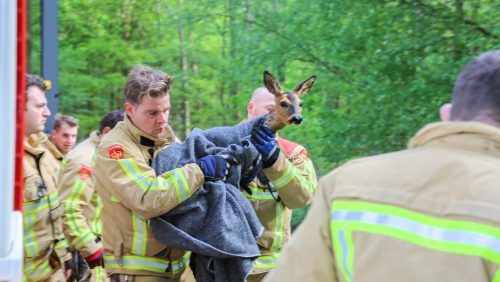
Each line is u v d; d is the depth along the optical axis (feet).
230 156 14.21
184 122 77.15
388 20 44.65
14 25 7.76
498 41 42.60
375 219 7.59
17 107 8.19
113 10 73.10
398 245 7.39
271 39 51.67
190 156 14.37
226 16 57.72
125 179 13.78
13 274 7.95
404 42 44.06
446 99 43.42
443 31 43.98
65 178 19.34
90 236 19.21
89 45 71.56
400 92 44.91
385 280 7.32
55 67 27.37
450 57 43.86
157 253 14.17
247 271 14.12
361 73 47.16
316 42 48.60
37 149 16.25
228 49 60.64
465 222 7.23
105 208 14.37
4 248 7.89
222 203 13.96
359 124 46.37
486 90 7.89
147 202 13.48
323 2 46.37
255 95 17.49
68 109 71.82
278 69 52.90
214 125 77.05
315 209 8.12
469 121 7.93
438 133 7.91
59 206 16.72
